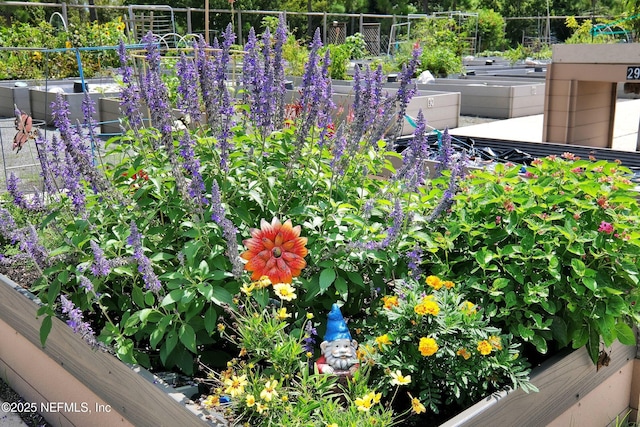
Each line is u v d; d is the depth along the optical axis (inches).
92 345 103.7
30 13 1192.8
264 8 1494.8
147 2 1311.5
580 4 1788.9
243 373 94.0
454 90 613.0
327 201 117.3
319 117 124.0
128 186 129.1
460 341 95.4
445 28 960.3
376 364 94.2
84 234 117.7
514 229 109.3
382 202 114.8
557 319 107.7
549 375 102.3
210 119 116.8
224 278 110.0
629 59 271.4
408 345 98.2
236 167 117.0
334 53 657.0
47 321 116.3
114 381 105.1
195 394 99.5
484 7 1835.6
